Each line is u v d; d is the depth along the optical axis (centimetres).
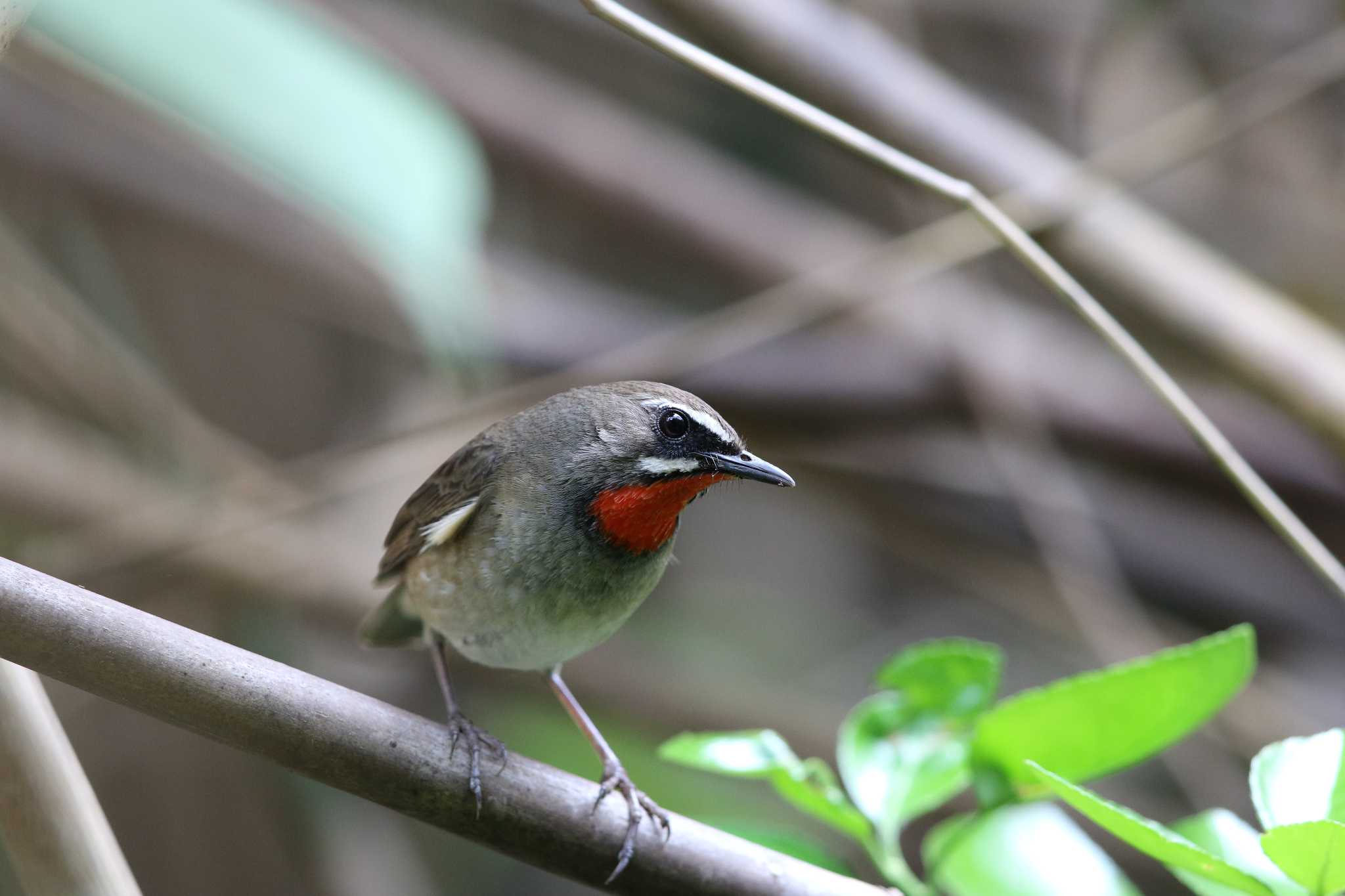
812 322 1354
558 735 1230
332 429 1479
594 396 775
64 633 485
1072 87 1524
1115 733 572
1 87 1232
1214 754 1369
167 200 1287
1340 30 1219
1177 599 1416
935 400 1391
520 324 1355
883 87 1130
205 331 1471
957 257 1134
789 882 588
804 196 1570
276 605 1329
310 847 1335
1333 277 1506
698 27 1122
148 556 1237
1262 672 1419
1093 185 1127
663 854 584
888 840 595
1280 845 446
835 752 1381
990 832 630
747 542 1681
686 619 1611
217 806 1353
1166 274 1121
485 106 1371
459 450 798
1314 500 1345
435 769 560
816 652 1630
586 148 1412
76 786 470
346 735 544
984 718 573
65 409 1345
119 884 468
